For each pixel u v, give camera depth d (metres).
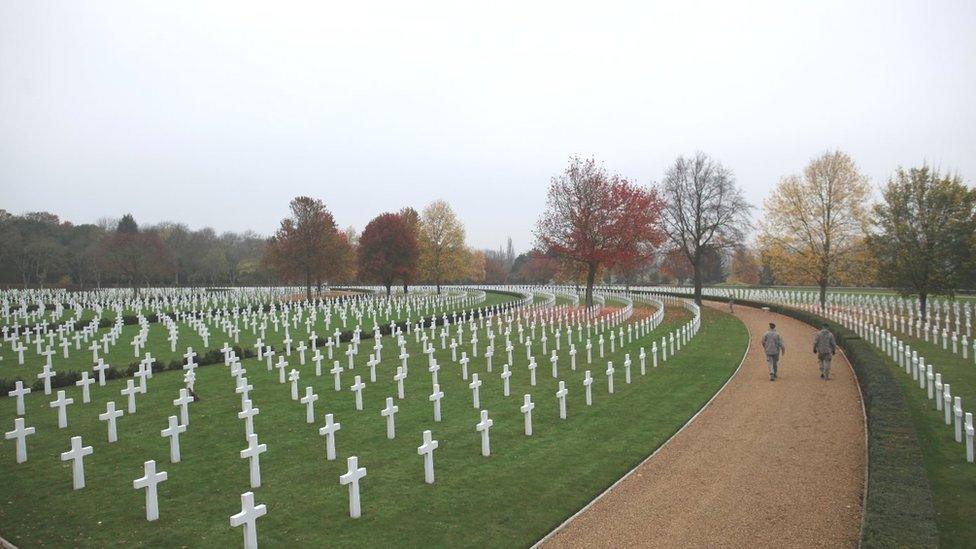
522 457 14.10
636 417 17.56
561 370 24.77
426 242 81.81
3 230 72.06
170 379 22.31
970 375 21.20
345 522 10.66
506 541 10.04
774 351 22.34
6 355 27.55
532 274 121.75
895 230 38.25
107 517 10.85
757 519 10.65
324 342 31.19
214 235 147.00
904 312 43.62
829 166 50.69
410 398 19.73
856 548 9.45
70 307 50.69
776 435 15.50
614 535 10.27
